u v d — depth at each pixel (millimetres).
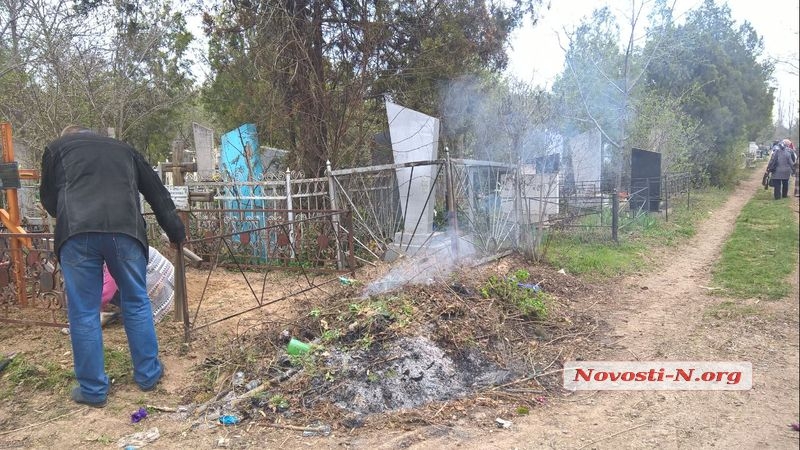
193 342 4348
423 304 4414
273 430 3111
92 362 3400
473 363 3896
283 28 8227
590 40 13016
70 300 3385
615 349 4332
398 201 7961
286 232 6977
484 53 9945
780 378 3637
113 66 11867
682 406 3336
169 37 13188
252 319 4852
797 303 5125
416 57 9234
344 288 5367
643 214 10875
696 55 17922
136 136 15492
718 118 18562
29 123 11156
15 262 4758
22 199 8938
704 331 4602
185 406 3428
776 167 13820
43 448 3008
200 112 20406
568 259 7383
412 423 3166
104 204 3463
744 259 7184
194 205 7707
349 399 3355
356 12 8617
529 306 4863
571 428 3107
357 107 8500
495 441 2967
